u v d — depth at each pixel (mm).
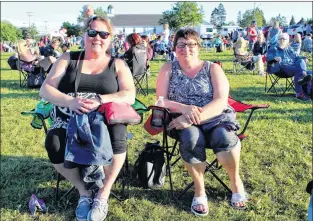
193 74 3090
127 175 3531
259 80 9367
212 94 3039
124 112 2764
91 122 2674
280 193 3201
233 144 2789
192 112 2850
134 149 4312
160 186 3312
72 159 2582
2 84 9375
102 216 2748
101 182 2775
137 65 6750
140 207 3006
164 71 3168
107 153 2607
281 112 5895
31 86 8602
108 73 3020
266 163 3844
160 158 3279
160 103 3008
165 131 3025
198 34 3092
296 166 3754
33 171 3697
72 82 2967
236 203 2977
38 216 2898
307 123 5238
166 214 2904
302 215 2865
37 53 9477
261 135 4711
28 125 5371
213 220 2811
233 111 3107
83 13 5590
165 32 16484
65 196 3158
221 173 3598
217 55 18359
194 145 2768
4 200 3133
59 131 2811
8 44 35375
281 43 7074
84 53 3074
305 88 6699
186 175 3592
